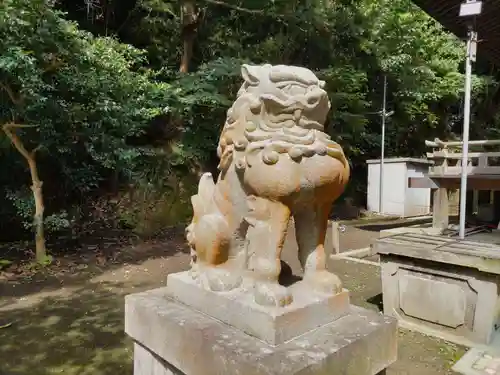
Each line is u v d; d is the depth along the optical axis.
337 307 1.62
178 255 5.87
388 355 1.61
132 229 6.89
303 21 7.98
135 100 5.83
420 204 10.56
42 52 4.67
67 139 5.65
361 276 4.95
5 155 5.82
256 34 8.52
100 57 5.19
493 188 5.31
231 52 8.09
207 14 8.37
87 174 6.34
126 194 7.39
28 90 4.45
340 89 8.61
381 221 9.41
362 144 11.12
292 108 1.51
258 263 1.53
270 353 1.30
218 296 1.57
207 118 7.55
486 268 2.92
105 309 3.77
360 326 1.56
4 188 5.86
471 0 3.86
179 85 6.87
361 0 9.60
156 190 7.48
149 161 7.38
